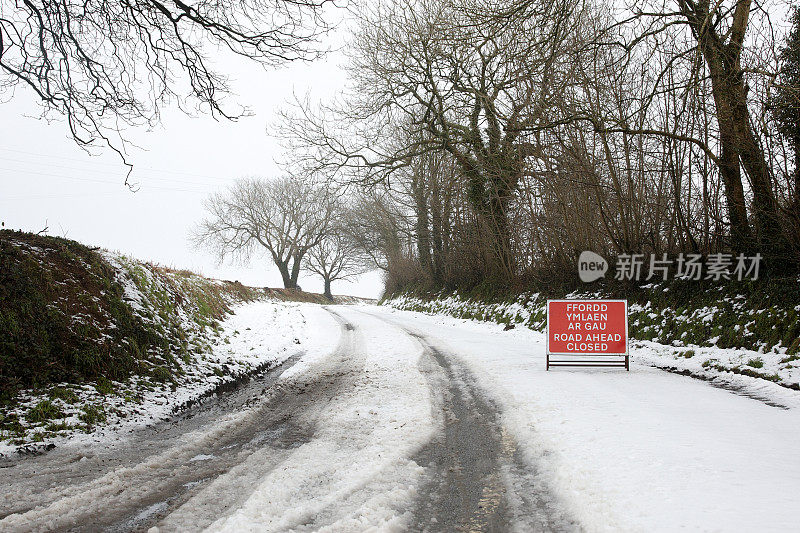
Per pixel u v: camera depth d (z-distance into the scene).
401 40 18.73
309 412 7.43
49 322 7.96
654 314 13.92
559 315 10.51
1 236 9.24
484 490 4.45
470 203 24.98
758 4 10.24
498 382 8.99
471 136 19.84
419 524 3.80
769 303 10.54
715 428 5.86
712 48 11.10
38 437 5.74
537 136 16.89
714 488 4.07
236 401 8.35
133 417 6.92
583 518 3.75
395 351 13.60
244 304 25.05
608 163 14.99
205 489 4.41
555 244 19.42
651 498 3.94
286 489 4.35
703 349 10.91
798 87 9.97
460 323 23.70
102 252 11.73
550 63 11.16
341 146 21.06
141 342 9.48
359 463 5.05
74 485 4.52
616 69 13.32
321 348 14.97
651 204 14.73
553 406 7.08
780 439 5.42
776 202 10.94
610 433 5.71
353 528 3.62
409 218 34.22
